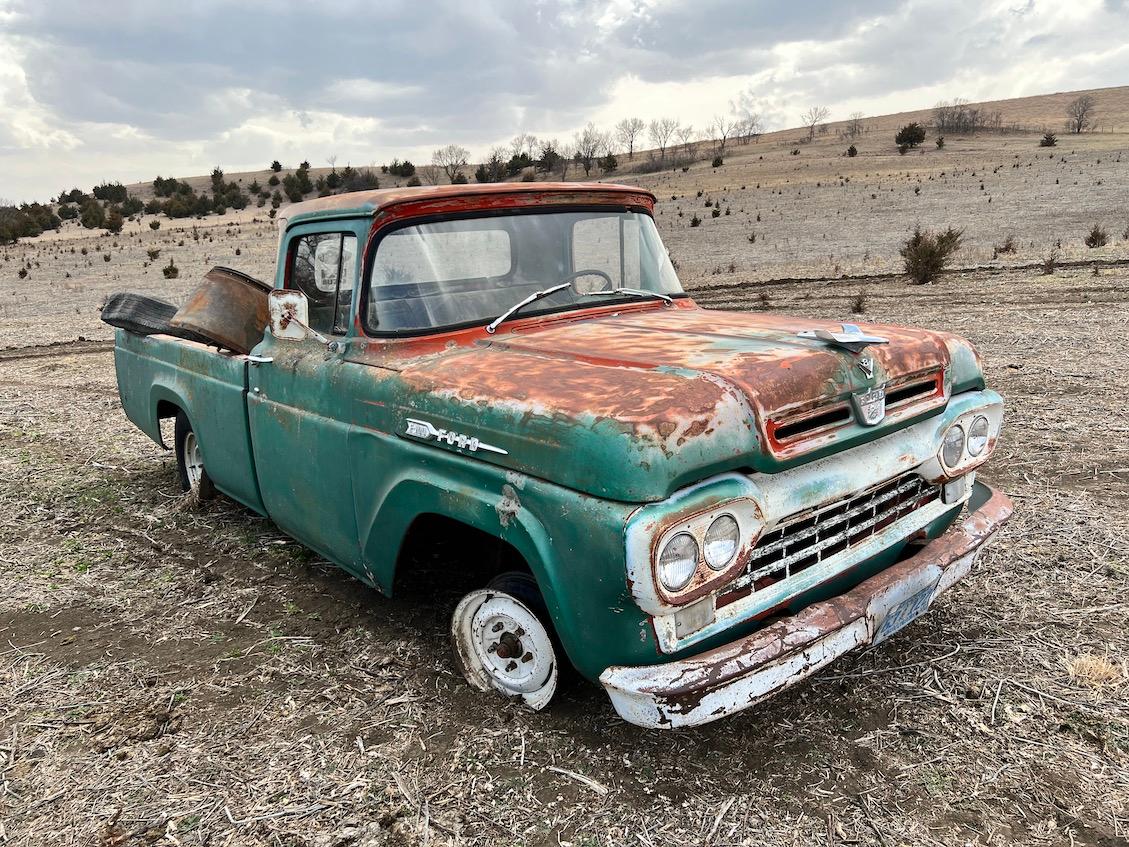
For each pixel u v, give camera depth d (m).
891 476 2.90
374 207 3.37
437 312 3.43
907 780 2.67
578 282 3.86
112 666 3.70
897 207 37.97
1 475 6.62
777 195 50.91
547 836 2.52
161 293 25.08
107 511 5.75
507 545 3.17
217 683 3.51
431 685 3.38
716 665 2.36
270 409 3.97
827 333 2.88
